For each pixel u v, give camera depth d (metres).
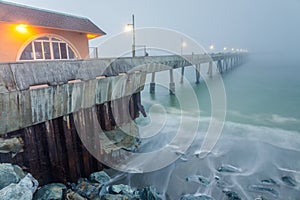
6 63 5.38
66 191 6.41
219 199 7.03
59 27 10.14
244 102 18.11
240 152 9.94
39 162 6.36
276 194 7.19
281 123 13.33
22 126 5.75
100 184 7.35
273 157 9.54
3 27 8.77
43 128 6.37
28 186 4.99
